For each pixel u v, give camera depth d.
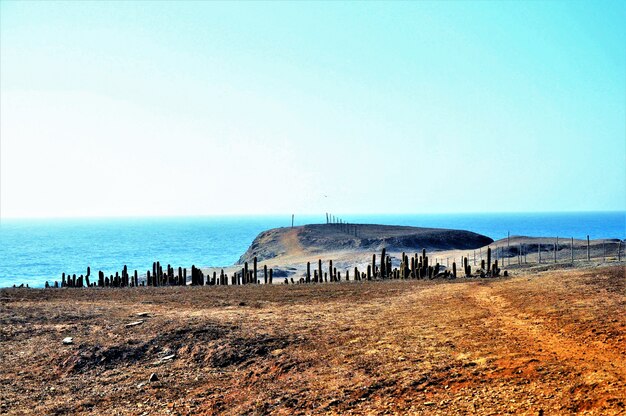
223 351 21.25
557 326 20.38
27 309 30.56
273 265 107.81
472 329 21.61
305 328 24.50
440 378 15.72
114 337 23.67
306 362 19.33
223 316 28.16
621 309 22.08
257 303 33.97
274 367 19.25
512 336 19.55
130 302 34.88
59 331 25.02
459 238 140.25
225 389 17.67
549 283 34.16
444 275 56.31
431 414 13.35
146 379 19.20
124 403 16.92
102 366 20.81
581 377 14.10
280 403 15.56
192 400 16.78
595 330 18.94
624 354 15.89
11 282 102.44
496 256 91.19
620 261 58.50
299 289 42.59
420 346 19.62
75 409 16.53
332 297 36.44
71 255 171.75
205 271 103.50
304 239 146.00
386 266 62.94
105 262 147.75
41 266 136.00
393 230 162.88
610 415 11.55
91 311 29.95
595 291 28.09
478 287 37.25
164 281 58.47
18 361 21.20
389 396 15.02
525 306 25.75
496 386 14.45
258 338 22.58
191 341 22.73
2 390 18.20
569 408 12.32
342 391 15.80
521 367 15.59
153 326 25.14
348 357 19.27
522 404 12.98
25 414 16.14
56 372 20.19
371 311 29.12
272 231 164.62
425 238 135.38
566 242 101.75
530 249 94.38
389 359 18.33
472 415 12.88
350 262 103.31
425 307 29.23
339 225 169.62
